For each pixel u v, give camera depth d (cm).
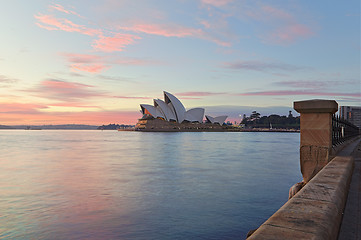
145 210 1218
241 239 912
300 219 237
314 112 762
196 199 1406
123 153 4372
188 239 913
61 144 7388
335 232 254
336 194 332
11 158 3519
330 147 757
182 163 2978
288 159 3425
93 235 948
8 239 915
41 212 1191
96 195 1484
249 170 2422
